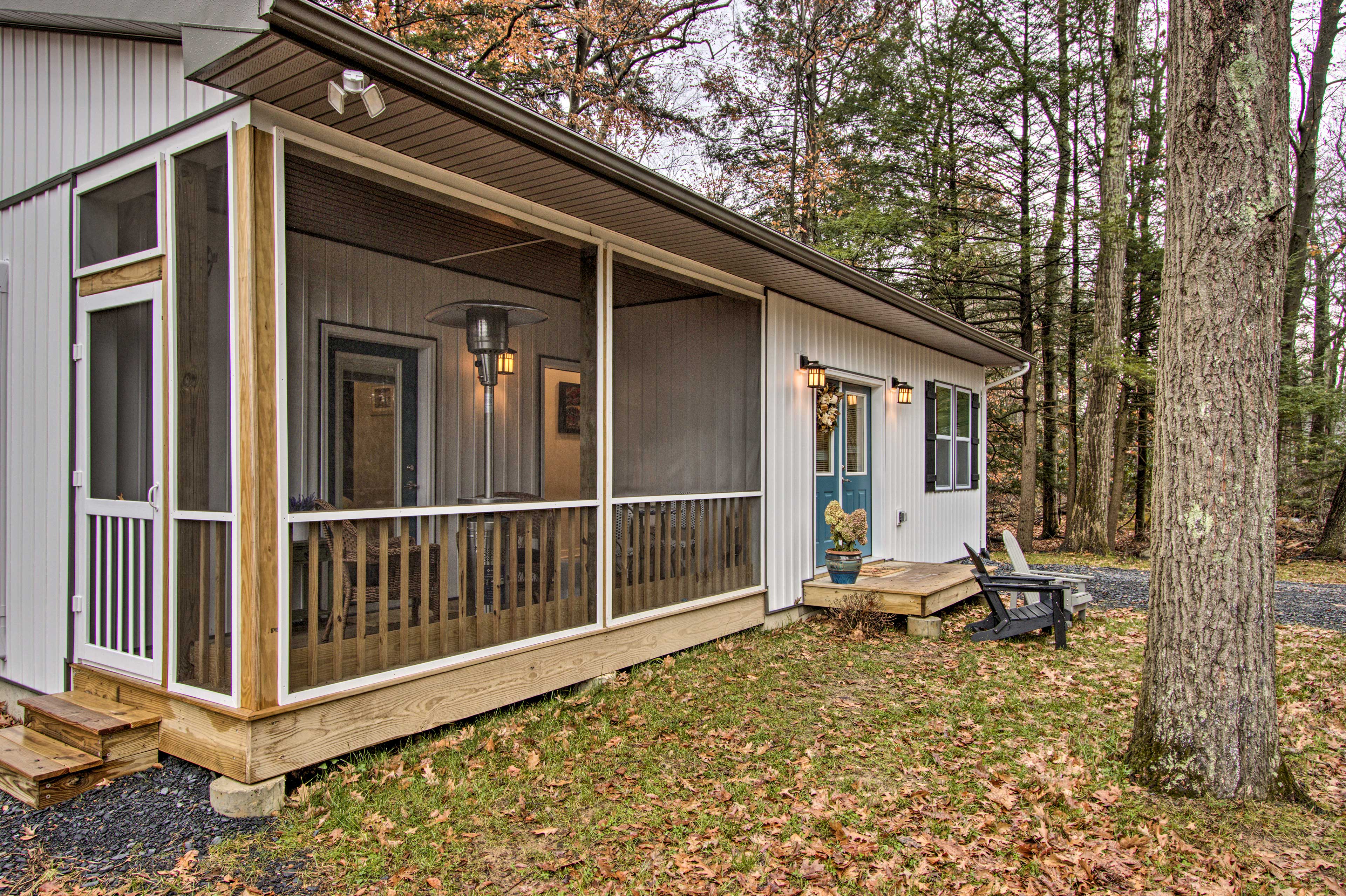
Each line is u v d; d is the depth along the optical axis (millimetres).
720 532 6004
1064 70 14789
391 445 5816
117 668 3617
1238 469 3262
